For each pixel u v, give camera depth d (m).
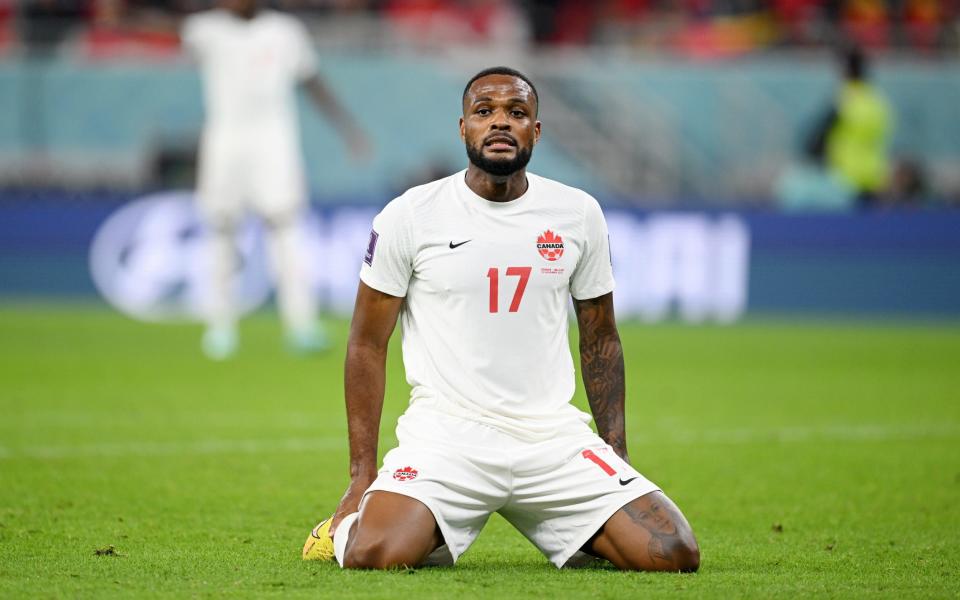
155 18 68.81
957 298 69.56
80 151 70.94
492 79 17.69
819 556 19.47
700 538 21.17
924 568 18.52
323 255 66.00
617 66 73.75
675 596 15.86
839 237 68.88
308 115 71.94
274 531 21.17
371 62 72.56
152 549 19.34
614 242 67.25
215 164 47.84
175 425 34.00
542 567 17.98
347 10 75.62
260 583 16.48
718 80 73.81
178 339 56.69
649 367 49.47
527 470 17.52
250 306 67.75
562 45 79.44
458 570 17.45
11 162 70.62
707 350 55.62
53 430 32.78
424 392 17.97
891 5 81.00
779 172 73.19
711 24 79.94
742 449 31.52
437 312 17.98
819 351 55.59
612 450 18.05
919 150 75.12
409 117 72.56
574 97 73.56
